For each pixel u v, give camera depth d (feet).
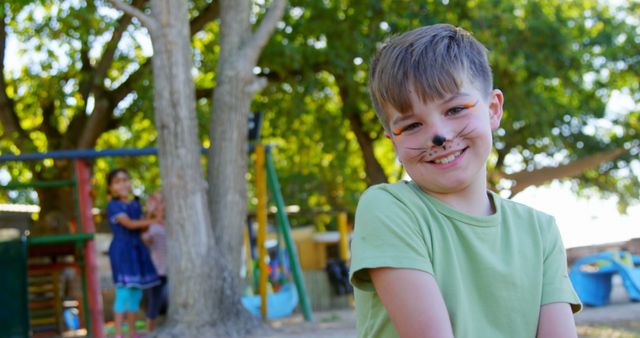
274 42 40.96
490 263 5.08
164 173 23.25
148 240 23.81
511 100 42.73
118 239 23.34
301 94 44.80
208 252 23.04
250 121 28.91
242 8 25.93
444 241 5.03
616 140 58.65
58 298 33.12
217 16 39.55
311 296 43.98
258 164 28.78
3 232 36.47
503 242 5.23
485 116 5.13
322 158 58.54
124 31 38.32
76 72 41.68
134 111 41.86
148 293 24.72
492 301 5.07
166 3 23.40
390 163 63.21
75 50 40.65
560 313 5.24
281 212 29.40
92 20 36.70
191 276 22.61
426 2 41.24
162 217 24.38
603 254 32.32
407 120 5.05
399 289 4.81
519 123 49.96
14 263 25.30
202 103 47.80
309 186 61.87
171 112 23.24
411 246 4.87
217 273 23.02
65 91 41.60
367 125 48.52
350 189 60.13
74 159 26.86
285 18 42.60
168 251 22.98
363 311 5.20
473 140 5.06
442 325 4.73
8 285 25.17
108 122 42.57
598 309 29.78
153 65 23.57
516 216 5.43
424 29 5.29
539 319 5.26
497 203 5.39
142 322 34.04
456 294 4.94
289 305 29.91
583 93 55.31
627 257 32.40
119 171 23.99
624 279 31.73
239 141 25.18
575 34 51.57
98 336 26.99
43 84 41.37
